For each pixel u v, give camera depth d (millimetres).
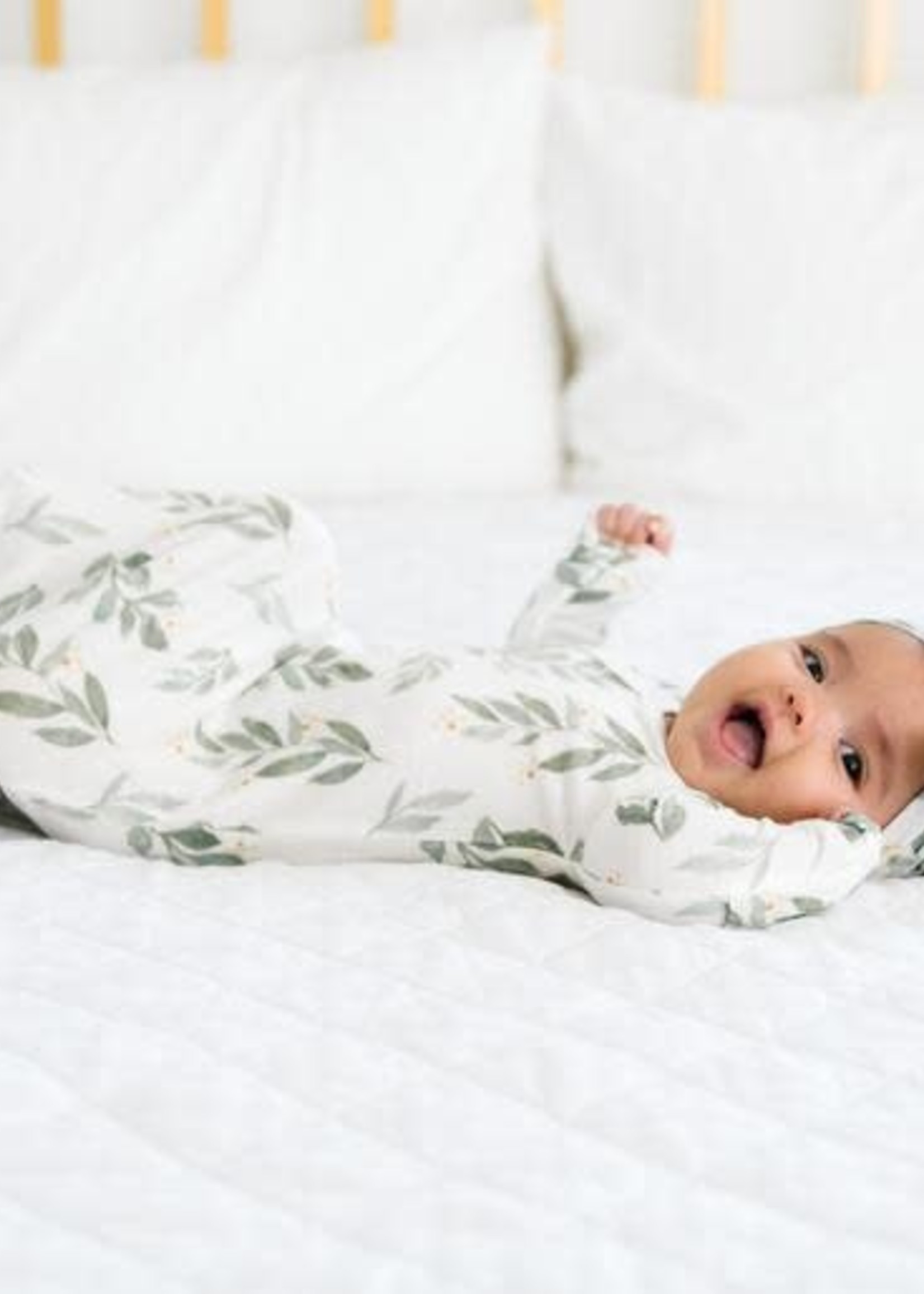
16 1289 586
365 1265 607
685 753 1076
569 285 2066
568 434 2076
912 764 1088
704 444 1965
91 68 2031
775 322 1973
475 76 2064
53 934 883
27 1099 710
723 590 1596
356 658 1104
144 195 1946
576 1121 717
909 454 1931
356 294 1984
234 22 2262
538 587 1345
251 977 842
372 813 1049
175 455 1894
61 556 1120
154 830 1055
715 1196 665
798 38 2221
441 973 854
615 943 903
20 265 1894
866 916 1003
